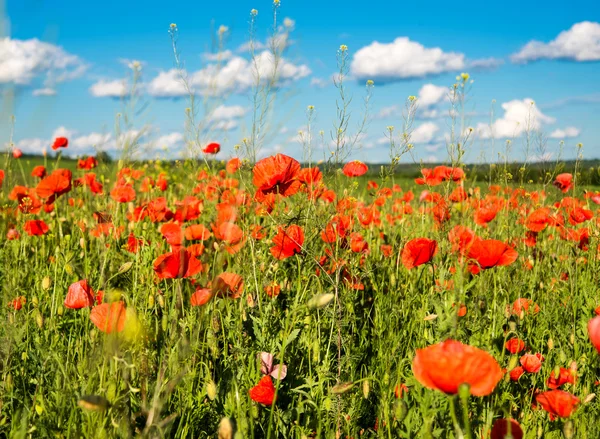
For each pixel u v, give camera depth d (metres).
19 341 1.29
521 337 1.45
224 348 1.39
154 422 1.06
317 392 1.32
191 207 1.74
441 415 1.17
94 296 1.32
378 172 1.75
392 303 1.67
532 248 2.08
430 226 2.28
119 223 1.83
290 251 1.50
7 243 1.67
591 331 1.01
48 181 2.03
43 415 1.17
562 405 1.19
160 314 1.47
